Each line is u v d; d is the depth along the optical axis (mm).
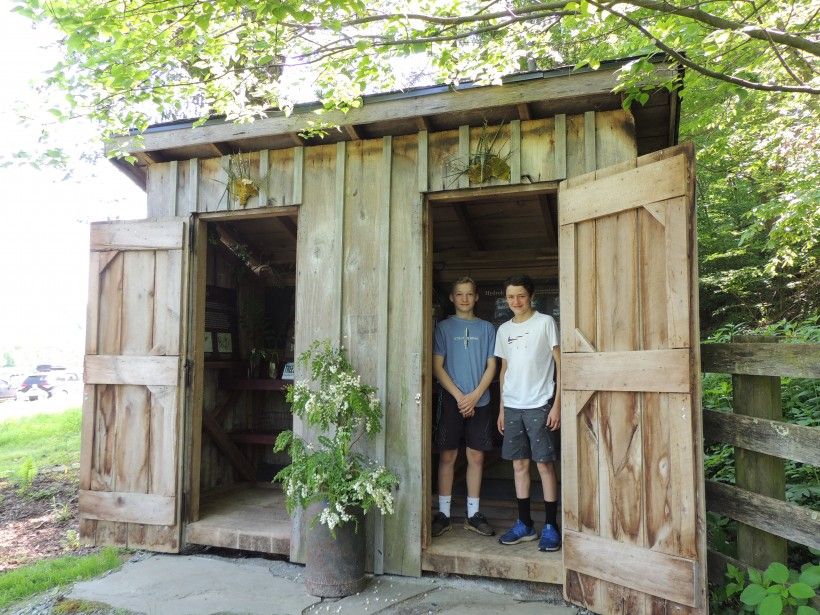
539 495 4496
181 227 3875
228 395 5020
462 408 3504
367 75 3268
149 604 3010
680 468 2492
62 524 4512
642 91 2961
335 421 3244
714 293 7004
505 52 3234
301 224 3678
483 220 4539
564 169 3143
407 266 3439
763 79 4730
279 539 3545
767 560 2607
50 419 9703
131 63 2975
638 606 2619
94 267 4062
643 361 2643
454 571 3203
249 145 3801
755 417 2646
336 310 3535
